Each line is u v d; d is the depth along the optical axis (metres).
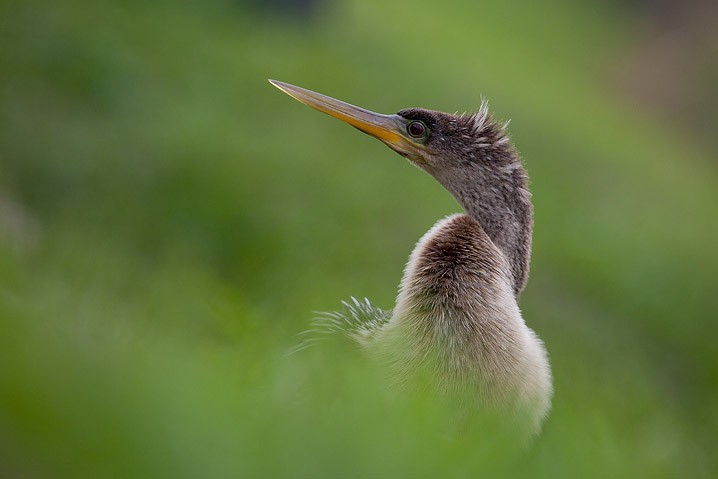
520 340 7.02
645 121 42.91
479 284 7.04
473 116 8.16
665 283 26.38
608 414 8.91
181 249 17.31
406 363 6.86
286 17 30.14
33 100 22.27
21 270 7.00
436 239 7.24
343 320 7.61
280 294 11.47
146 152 21.38
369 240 20.80
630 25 52.47
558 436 6.96
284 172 22.03
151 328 6.84
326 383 6.06
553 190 28.81
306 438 4.59
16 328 4.17
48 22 24.08
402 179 24.64
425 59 32.75
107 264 9.55
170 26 26.92
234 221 19.44
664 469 8.04
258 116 25.22
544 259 24.11
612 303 24.11
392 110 28.58
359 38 31.56
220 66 26.23
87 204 19.34
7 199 18.27
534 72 39.47
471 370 6.84
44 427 3.71
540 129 32.41
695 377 23.19
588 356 17.05
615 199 31.12
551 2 48.88
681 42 51.03
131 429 3.96
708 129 45.25
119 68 24.00
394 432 5.12
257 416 4.75
